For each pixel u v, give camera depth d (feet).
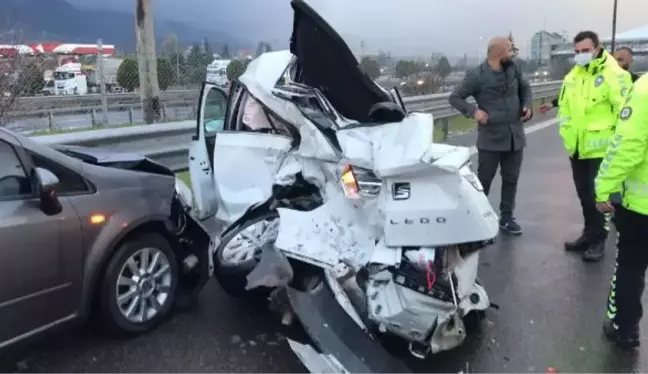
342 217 13.57
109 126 35.45
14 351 13.07
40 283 11.96
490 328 14.75
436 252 12.37
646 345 13.98
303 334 12.44
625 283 13.52
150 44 33.81
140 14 33.37
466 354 13.47
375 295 12.31
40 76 27.71
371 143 13.03
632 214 13.04
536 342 14.07
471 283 13.12
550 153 40.42
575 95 19.08
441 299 12.34
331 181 14.15
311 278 12.96
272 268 12.85
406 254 12.25
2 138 11.93
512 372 12.75
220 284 16.14
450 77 53.88
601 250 19.58
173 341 13.94
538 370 12.84
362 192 12.82
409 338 12.30
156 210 14.30
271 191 16.72
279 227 13.87
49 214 12.13
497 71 21.34
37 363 12.81
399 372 11.20
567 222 24.11
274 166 17.02
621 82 18.25
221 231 17.39
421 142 12.25
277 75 15.85
